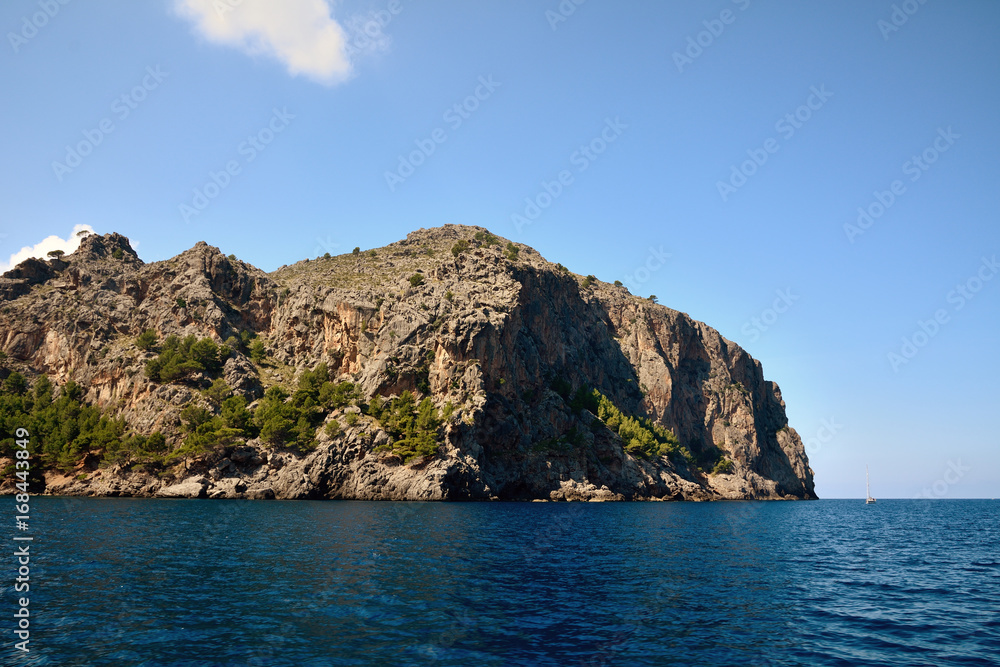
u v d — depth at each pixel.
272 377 151.50
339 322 152.88
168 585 28.92
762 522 87.12
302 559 37.69
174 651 19.55
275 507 88.38
